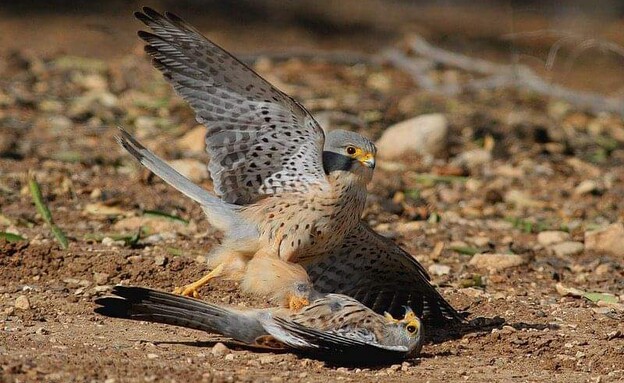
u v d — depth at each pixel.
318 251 9.94
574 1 38.03
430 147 18.83
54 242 12.33
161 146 18.03
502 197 16.47
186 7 35.44
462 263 12.88
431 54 25.02
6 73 24.08
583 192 17.16
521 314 10.77
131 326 9.77
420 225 14.66
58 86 23.00
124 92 22.64
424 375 8.66
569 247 13.71
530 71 24.31
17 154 17.02
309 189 9.72
